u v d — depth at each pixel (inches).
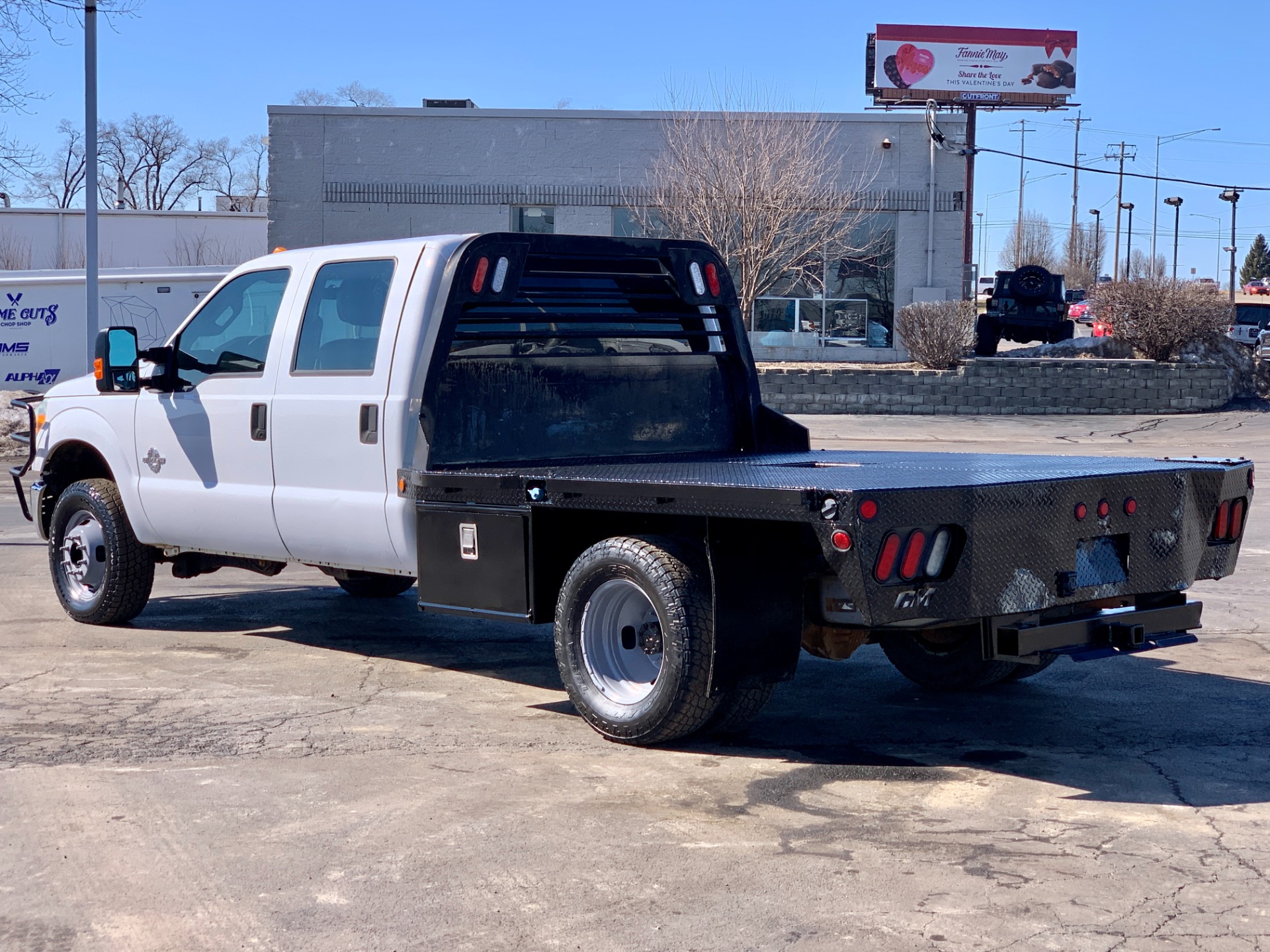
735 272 1161.4
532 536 225.0
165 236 1893.5
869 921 148.0
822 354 1269.7
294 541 272.5
